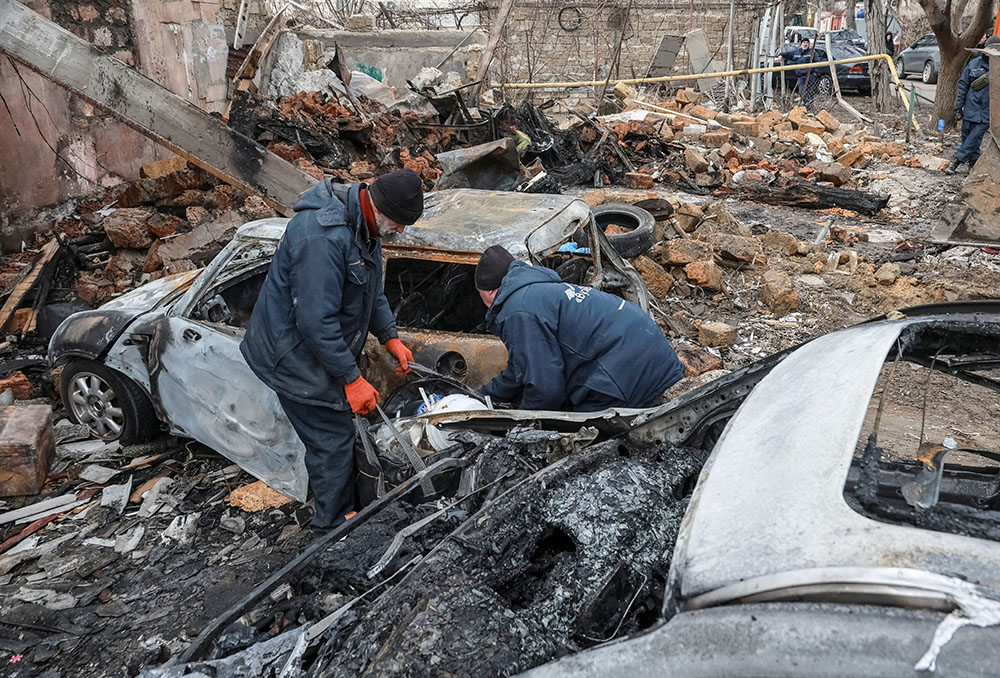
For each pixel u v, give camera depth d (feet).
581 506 7.52
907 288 23.40
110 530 12.92
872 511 5.28
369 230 10.60
